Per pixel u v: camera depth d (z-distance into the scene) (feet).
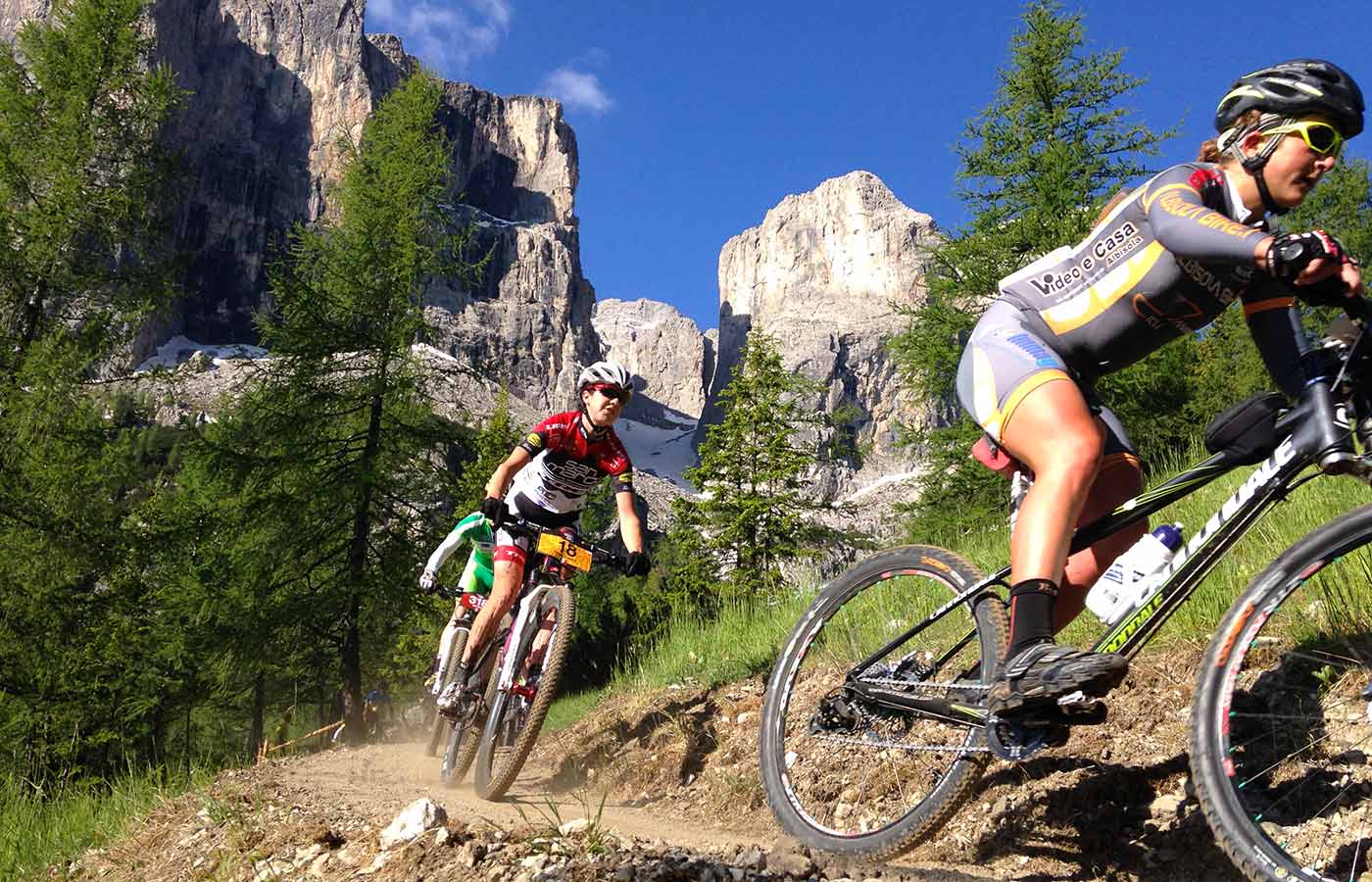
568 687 28.30
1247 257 6.29
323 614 54.75
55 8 57.26
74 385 51.31
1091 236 7.59
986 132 65.98
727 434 81.05
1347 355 6.53
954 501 58.90
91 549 50.06
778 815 9.30
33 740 46.16
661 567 75.25
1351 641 7.97
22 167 55.06
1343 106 6.67
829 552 77.41
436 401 62.49
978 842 9.30
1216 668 6.61
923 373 63.57
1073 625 12.63
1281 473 6.69
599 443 14.97
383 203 61.62
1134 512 7.65
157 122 57.26
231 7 565.94
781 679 9.86
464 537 17.17
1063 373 7.48
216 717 67.97
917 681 8.73
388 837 9.80
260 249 508.53
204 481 61.72
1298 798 7.45
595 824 9.11
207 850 11.52
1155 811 8.78
